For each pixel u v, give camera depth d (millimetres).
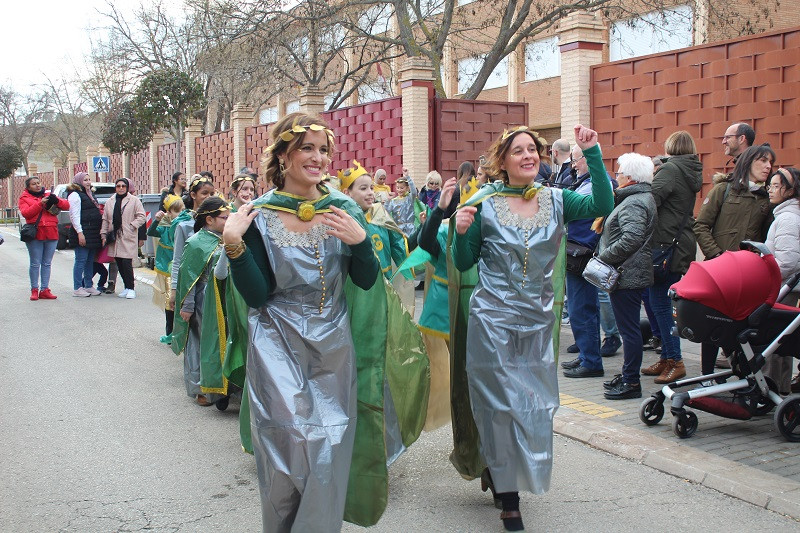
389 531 4164
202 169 25781
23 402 6891
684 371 6730
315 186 3543
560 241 4137
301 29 20141
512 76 24188
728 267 5258
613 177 12031
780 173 6039
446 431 6016
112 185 22703
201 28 21250
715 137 10672
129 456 5469
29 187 13109
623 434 5453
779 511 4281
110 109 33688
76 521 4363
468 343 4070
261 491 3301
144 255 17906
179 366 8289
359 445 3703
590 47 12344
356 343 3727
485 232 4109
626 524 4172
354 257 3500
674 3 17219
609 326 8039
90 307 12273
